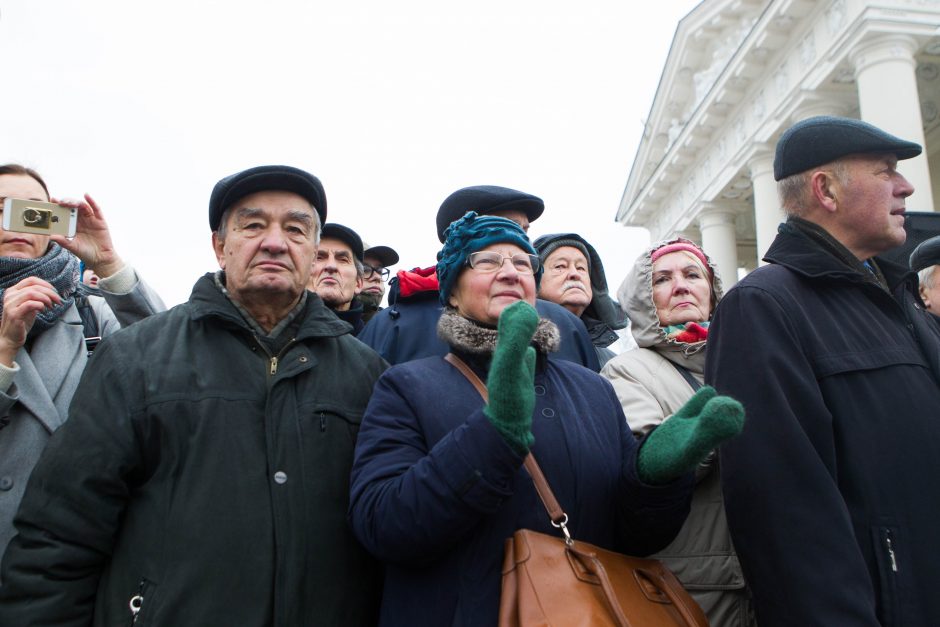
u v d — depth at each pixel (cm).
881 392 183
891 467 175
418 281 309
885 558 169
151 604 164
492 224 198
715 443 141
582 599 142
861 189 202
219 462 179
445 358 200
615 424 196
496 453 148
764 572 170
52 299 209
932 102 1508
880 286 203
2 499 200
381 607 176
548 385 193
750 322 192
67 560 168
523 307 152
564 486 173
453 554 163
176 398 184
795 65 1470
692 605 164
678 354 249
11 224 230
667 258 260
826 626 155
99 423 180
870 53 1203
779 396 179
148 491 178
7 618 163
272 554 175
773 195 1588
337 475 193
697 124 1859
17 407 210
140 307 269
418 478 156
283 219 210
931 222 329
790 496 170
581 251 373
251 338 204
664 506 167
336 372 211
